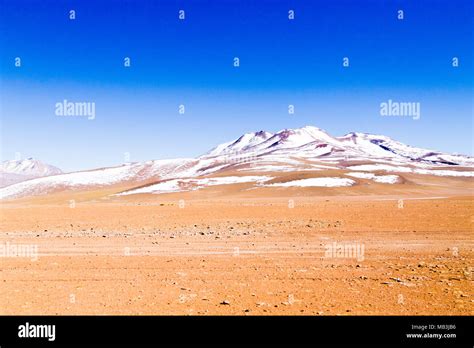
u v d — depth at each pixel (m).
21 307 10.54
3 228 28.77
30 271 14.55
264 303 10.56
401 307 10.24
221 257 16.84
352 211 37.78
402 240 21.05
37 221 33.34
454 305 10.39
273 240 21.53
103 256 17.33
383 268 14.51
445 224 27.19
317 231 24.81
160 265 15.34
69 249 19.23
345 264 15.26
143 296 11.34
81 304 10.73
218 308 10.26
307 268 14.59
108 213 40.28
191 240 21.80
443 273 13.69
